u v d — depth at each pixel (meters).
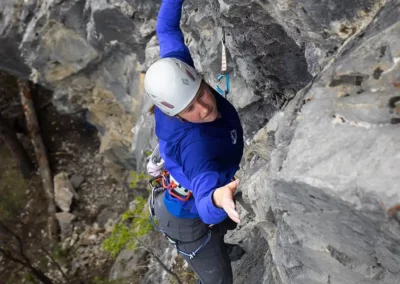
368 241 2.12
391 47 2.28
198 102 2.67
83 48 10.57
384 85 2.21
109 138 12.65
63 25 10.19
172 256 7.55
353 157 2.07
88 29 9.68
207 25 5.61
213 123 2.72
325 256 2.40
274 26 4.04
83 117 13.72
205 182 2.53
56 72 11.66
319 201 2.15
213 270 3.86
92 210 14.11
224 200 2.38
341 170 2.06
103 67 10.72
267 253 4.48
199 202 2.52
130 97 10.80
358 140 2.11
